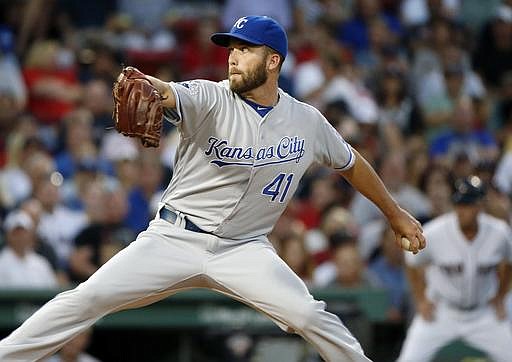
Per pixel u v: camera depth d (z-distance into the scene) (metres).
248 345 34.59
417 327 34.97
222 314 34.53
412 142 50.38
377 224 42.38
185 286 20.95
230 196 20.58
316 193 43.59
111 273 20.27
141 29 54.06
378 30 56.94
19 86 47.31
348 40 56.28
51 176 41.19
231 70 20.28
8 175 41.78
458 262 34.47
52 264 37.16
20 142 42.84
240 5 54.19
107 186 39.22
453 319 34.88
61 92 47.88
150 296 20.62
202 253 20.75
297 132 20.92
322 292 35.16
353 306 35.22
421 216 43.59
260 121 20.42
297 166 21.03
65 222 39.62
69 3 54.91
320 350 20.86
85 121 44.16
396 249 40.00
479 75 59.62
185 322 34.28
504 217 40.91
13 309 33.19
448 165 46.62
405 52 57.19
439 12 59.66
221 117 20.19
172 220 20.84
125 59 50.25
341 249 37.56
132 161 42.28
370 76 54.78
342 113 47.69
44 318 20.06
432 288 35.12
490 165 42.66
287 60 51.81
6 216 39.88
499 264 34.75
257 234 21.22
